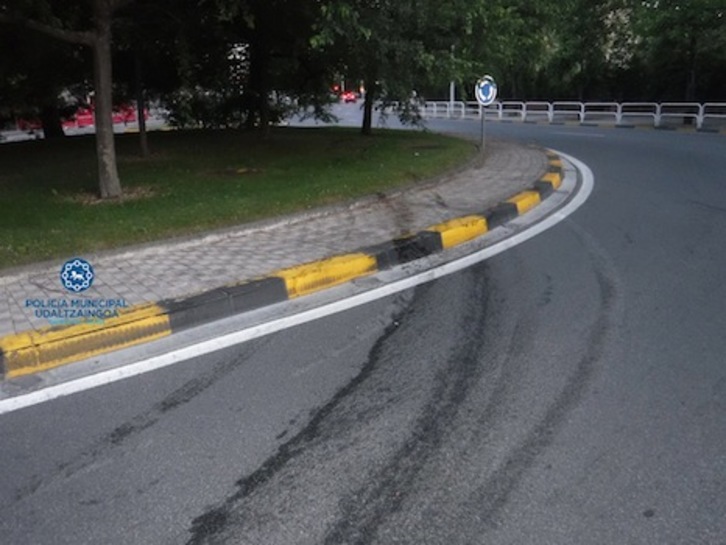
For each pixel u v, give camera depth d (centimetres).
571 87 3073
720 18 2145
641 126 2214
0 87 1445
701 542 244
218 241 662
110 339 433
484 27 1178
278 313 491
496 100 3394
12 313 469
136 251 616
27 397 371
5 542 254
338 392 366
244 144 1423
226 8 955
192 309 469
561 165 1184
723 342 412
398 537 253
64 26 998
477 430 324
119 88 1566
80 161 1182
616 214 786
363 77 1315
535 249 646
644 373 374
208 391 371
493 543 247
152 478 293
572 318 460
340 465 300
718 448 301
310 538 254
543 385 365
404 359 405
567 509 264
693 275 545
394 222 736
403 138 1605
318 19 881
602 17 2703
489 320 463
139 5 1058
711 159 1238
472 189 934
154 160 1170
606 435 314
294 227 721
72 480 293
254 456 308
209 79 1573
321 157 1191
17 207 761
